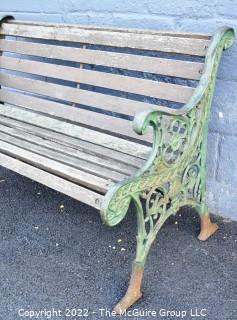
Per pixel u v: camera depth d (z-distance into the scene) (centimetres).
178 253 251
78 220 283
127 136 259
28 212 293
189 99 228
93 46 284
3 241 264
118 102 259
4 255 252
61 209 296
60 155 240
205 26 254
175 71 238
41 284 230
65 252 254
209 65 221
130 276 234
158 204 215
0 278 235
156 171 204
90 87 305
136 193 196
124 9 282
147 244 214
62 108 285
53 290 226
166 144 204
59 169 223
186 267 240
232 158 267
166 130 201
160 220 220
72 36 278
